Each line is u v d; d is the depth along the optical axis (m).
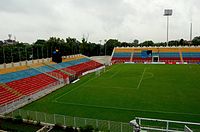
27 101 33.03
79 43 114.25
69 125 22.61
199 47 94.88
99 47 122.56
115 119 25.12
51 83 47.31
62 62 69.56
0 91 35.19
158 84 44.25
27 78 45.47
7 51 67.94
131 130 20.69
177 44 149.38
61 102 32.91
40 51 82.38
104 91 39.41
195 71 61.12
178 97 33.94
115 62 92.00
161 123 22.94
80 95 36.94
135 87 42.00
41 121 24.14
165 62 86.38
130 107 29.47
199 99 32.56
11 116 25.75
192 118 24.73
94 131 20.20
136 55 96.75
